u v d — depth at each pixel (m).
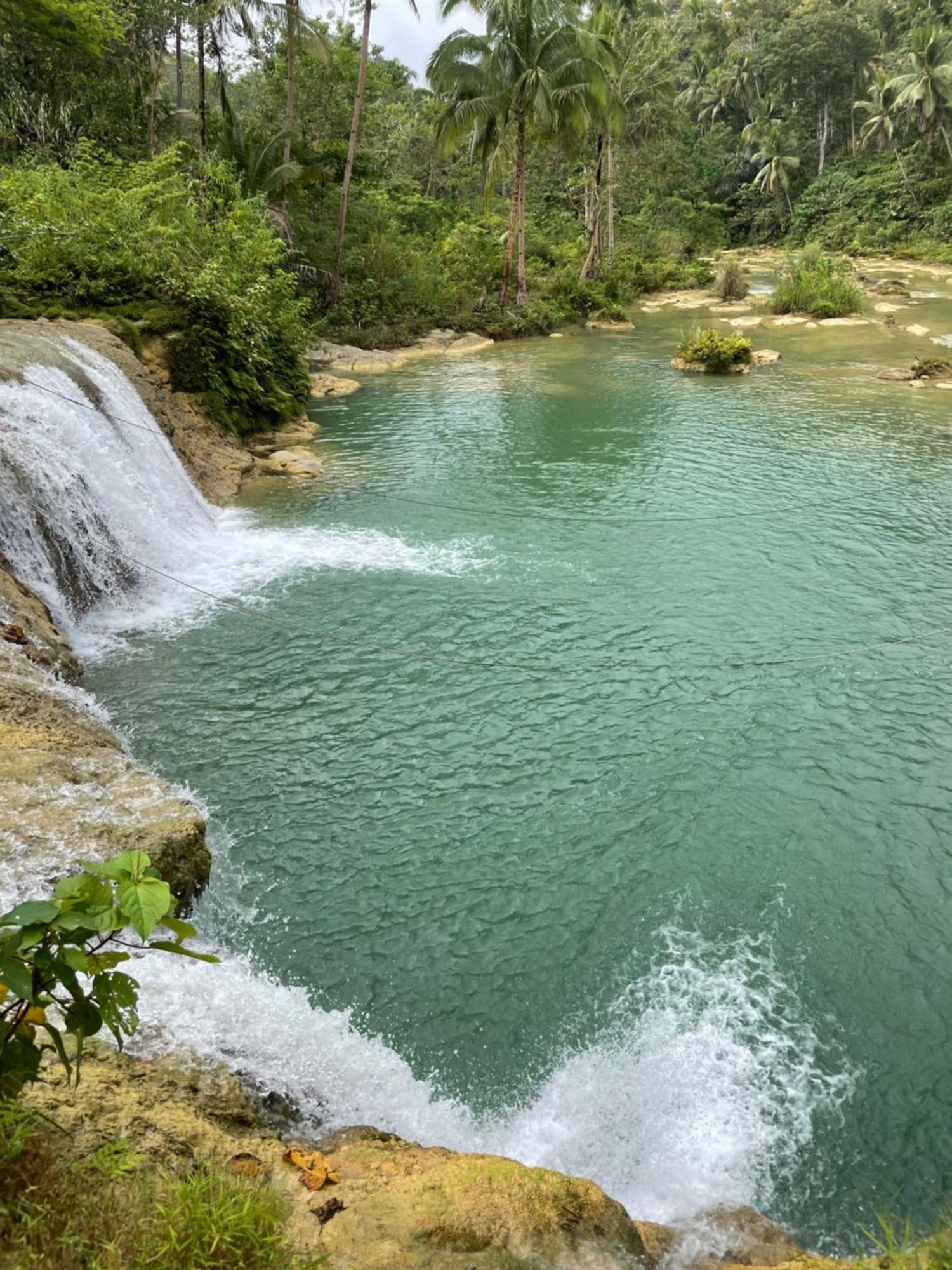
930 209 68.25
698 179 78.25
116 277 19.67
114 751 8.26
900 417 23.08
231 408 20.09
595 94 34.53
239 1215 3.12
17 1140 3.01
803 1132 5.44
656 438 21.58
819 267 43.66
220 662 10.95
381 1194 3.97
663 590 13.14
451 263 41.25
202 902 7.00
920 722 9.84
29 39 29.33
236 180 29.34
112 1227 2.96
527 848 7.93
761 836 8.11
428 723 9.77
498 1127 5.43
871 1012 6.33
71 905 2.70
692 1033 6.14
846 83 77.75
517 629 11.91
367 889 7.43
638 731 9.69
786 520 15.93
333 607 12.48
